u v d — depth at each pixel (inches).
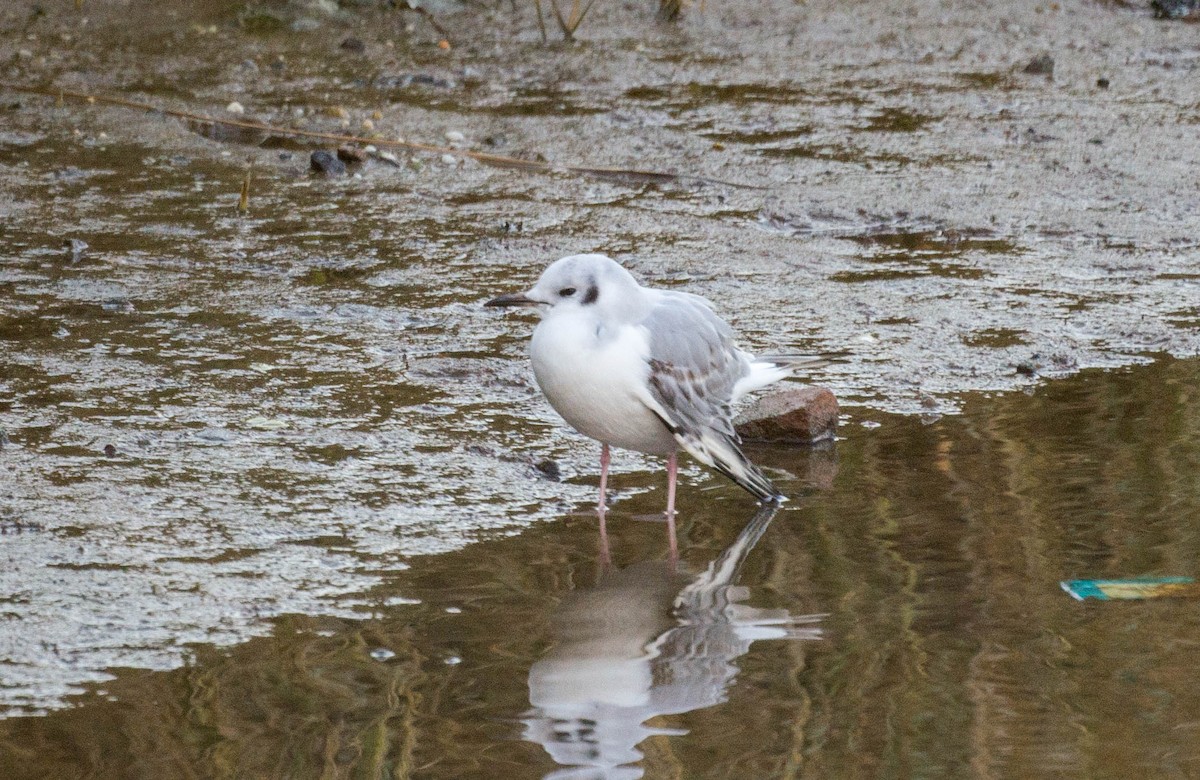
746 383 427.2
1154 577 357.4
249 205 668.1
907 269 611.8
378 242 627.2
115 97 807.1
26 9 959.6
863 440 452.8
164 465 414.0
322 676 309.6
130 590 342.6
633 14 1023.6
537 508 402.6
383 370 497.7
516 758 279.4
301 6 996.6
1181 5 1061.1
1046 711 296.7
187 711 295.1
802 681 310.2
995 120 820.0
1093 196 703.1
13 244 606.2
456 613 339.3
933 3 1066.7
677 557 372.8
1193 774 273.3
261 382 481.4
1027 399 483.2
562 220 660.7
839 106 840.9
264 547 368.2
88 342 508.4
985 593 350.6
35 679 305.0
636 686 307.3
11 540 363.6
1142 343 534.9
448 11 1016.2
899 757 279.9
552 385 392.2
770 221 666.8
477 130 779.4
